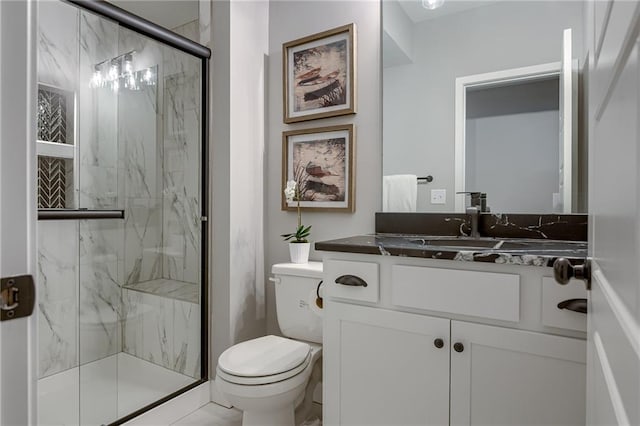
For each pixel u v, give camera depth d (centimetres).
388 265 131
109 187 217
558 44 157
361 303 137
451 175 178
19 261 50
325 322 144
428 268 122
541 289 106
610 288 51
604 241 57
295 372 149
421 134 184
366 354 135
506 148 167
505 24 167
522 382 109
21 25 50
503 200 167
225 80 205
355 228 201
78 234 208
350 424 138
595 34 69
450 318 120
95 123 209
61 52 193
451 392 119
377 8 194
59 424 169
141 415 177
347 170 201
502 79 167
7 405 49
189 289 223
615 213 48
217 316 207
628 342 39
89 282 211
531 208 162
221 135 207
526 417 108
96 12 170
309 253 214
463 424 117
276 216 227
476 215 163
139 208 236
